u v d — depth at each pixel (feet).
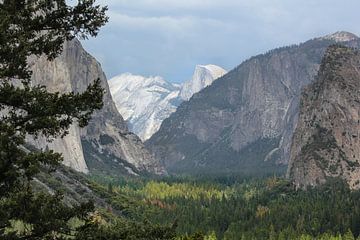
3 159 73.97
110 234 81.30
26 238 77.66
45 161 77.61
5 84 80.38
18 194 75.61
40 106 79.97
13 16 82.17
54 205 79.92
